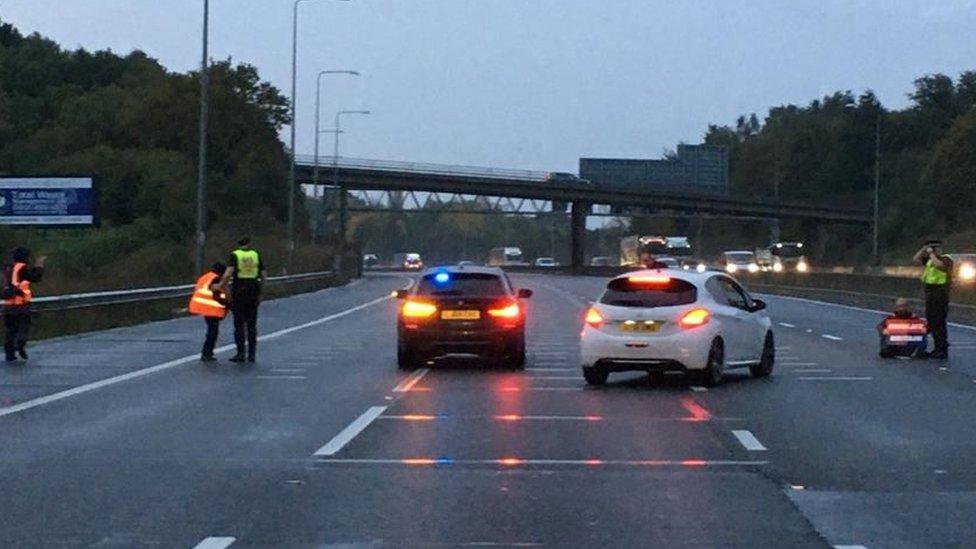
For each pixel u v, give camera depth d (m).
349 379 22.44
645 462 13.66
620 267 111.50
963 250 94.00
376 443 14.97
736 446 14.75
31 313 31.52
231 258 25.66
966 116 108.88
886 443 15.02
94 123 104.88
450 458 13.91
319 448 14.59
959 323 39.94
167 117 102.06
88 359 26.00
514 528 10.48
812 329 37.03
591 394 20.08
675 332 20.70
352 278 91.69
